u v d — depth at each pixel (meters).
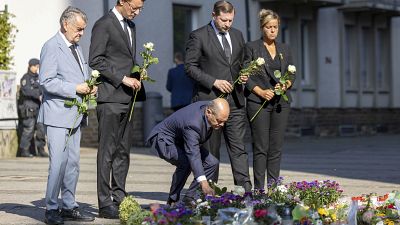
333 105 35.44
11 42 23.48
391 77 39.22
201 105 10.77
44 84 10.73
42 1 25.73
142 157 22.52
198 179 10.31
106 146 11.38
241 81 11.91
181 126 10.68
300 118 33.44
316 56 34.41
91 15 25.95
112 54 11.38
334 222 9.70
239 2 30.31
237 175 12.09
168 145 11.00
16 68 25.55
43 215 11.74
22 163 20.70
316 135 34.28
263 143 12.48
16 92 23.50
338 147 27.31
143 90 11.70
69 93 10.72
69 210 11.16
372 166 19.81
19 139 23.03
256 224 8.82
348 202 10.84
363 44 37.91
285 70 12.53
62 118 10.82
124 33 11.42
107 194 11.40
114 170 11.70
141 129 27.03
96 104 10.80
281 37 32.72
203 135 10.55
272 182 11.41
